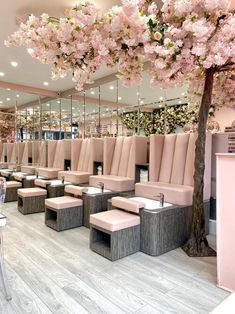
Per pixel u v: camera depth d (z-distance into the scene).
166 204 3.24
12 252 2.91
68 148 6.52
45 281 2.27
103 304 1.94
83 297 2.03
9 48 4.67
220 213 2.14
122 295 2.06
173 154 3.92
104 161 5.00
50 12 3.54
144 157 4.55
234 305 0.87
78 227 3.88
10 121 8.43
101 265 2.59
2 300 1.99
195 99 3.34
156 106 5.75
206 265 2.59
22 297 2.02
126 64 2.71
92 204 3.78
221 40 2.31
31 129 8.56
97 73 6.05
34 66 5.64
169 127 5.39
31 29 2.46
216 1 2.16
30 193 4.64
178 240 3.06
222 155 2.11
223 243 2.13
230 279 2.10
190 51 2.40
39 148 7.93
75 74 2.80
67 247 3.06
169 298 2.02
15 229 3.75
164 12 2.41
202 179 2.91
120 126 6.48
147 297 2.03
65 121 7.96
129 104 6.45
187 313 1.84
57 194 4.82
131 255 2.84
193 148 3.62
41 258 2.75
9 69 5.85
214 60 2.35
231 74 3.17
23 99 8.37
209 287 2.18
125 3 2.15
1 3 3.36
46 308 1.88
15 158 8.33
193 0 2.21
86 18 2.34
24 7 3.44
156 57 2.52
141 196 3.70
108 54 2.61
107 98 6.88
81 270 2.48
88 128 7.34
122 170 4.72
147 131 5.87
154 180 3.99
